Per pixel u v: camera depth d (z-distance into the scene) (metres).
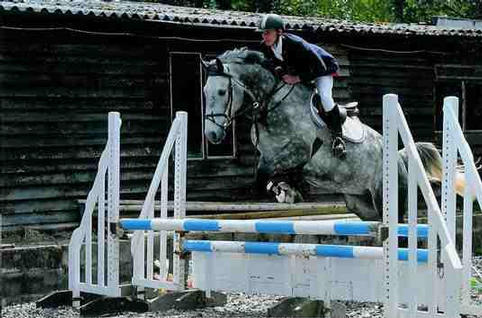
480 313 8.14
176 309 9.45
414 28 16.64
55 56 13.60
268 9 30.53
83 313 9.23
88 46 13.91
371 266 8.20
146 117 14.45
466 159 8.22
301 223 8.39
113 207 9.59
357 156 9.93
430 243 7.59
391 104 7.62
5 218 13.09
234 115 9.45
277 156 9.47
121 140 14.19
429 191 7.58
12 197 13.16
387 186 7.66
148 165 14.43
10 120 13.18
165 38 14.55
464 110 17.86
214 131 9.26
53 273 10.63
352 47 16.41
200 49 14.98
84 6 13.71
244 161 15.41
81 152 13.81
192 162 14.91
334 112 9.48
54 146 13.57
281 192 9.62
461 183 9.16
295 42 9.29
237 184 15.34
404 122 7.61
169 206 13.80
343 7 38.84
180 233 9.43
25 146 13.30
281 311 8.71
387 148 7.63
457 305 7.34
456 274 7.31
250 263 9.09
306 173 9.75
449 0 35.12
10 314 9.52
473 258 13.85
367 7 38.84
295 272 8.73
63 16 12.90
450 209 8.38
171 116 14.71
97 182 9.65
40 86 13.46
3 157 13.10
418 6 35.75
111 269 9.49
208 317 9.03
